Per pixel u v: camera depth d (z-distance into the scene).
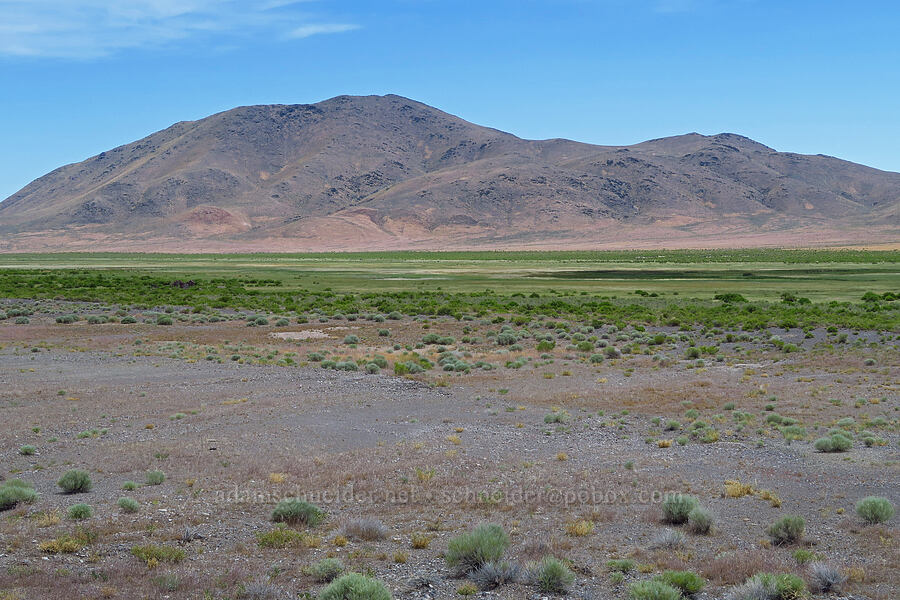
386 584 11.35
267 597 10.70
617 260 192.38
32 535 13.34
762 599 10.63
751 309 68.62
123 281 109.19
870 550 13.05
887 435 22.94
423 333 56.09
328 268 161.38
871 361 38.47
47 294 86.50
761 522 14.84
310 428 24.94
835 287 95.75
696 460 20.48
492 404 29.44
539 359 42.88
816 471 19.14
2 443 22.44
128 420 26.06
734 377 35.62
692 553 12.88
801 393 30.73
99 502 16.20
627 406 29.02
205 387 32.94
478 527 12.95
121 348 46.09
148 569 11.77
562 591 11.16
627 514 15.48
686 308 72.06
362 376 35.84
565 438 23.59
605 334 54.22
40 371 37.12
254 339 52.06
